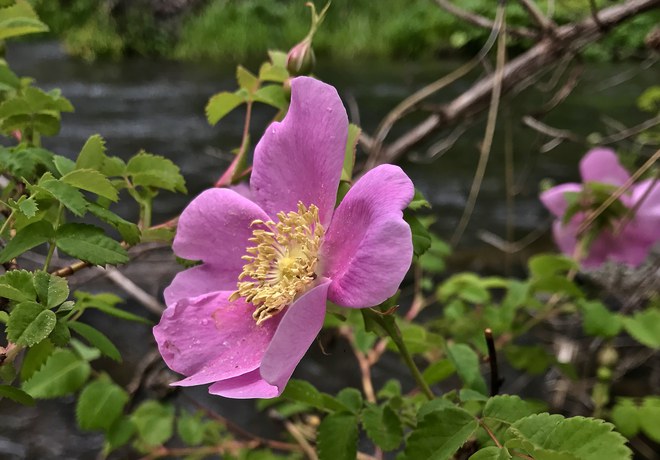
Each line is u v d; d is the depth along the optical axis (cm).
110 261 16
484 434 16
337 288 15
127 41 179
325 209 16
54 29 184
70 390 25
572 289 29
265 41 186
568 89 37
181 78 153
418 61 166
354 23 183
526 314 34
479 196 86
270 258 17
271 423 47
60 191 16
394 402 19
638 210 30
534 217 79
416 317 56
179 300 16
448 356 21
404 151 36
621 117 102
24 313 15
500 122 110
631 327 28
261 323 16
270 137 17
